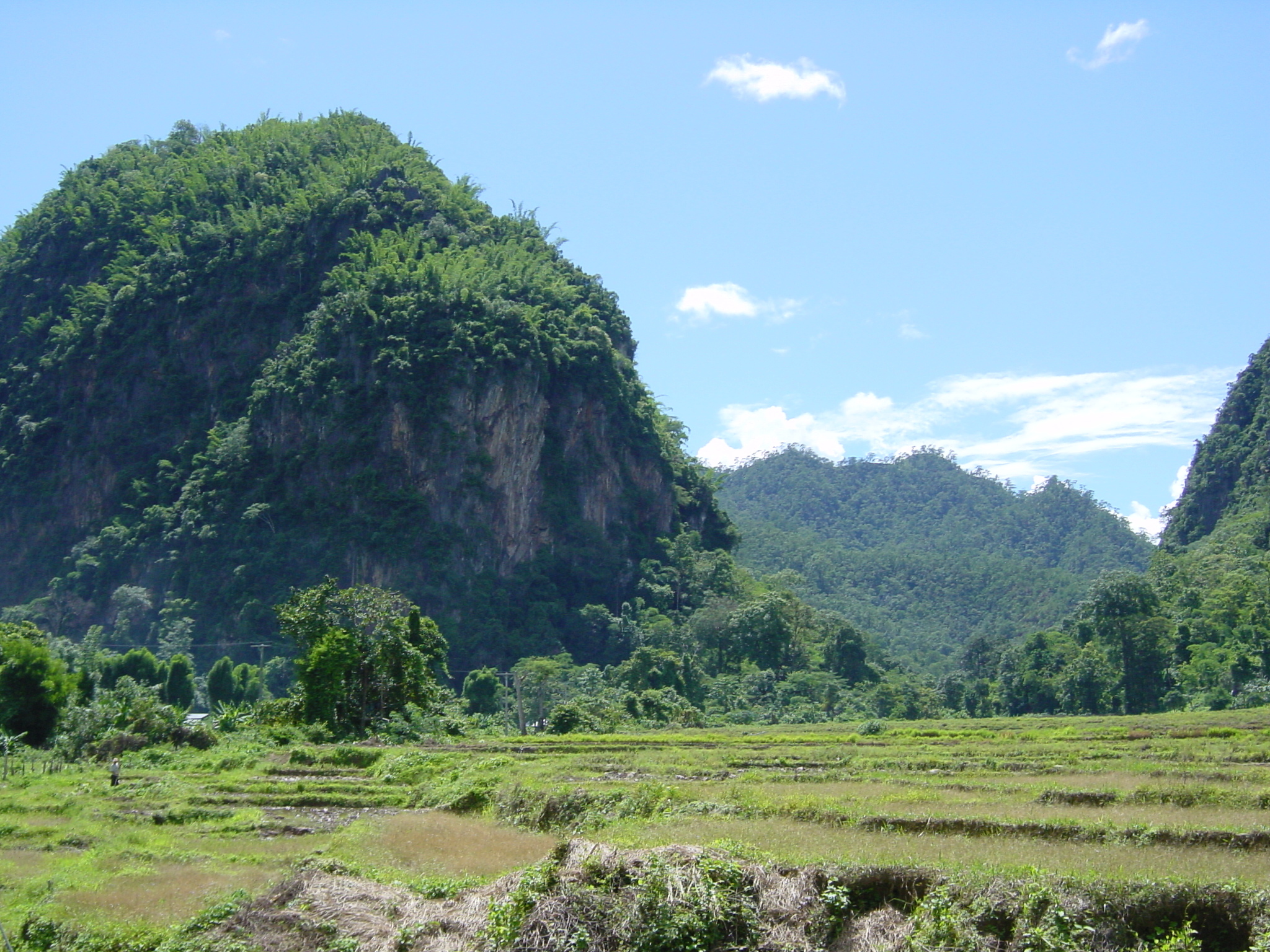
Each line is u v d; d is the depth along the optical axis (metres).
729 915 16.95
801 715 87.38
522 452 135.12
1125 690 90.12
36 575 150.38
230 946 18.53
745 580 150.00
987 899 16.50
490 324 138.25
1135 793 27.38
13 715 54.69
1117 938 15.77
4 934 19.45
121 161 192.12
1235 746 39.22
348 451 130.38
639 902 17.16
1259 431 155.88
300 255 157.75
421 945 18.08
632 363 164.25
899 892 17.56
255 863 25.95
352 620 61.62
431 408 130.50
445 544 125.06
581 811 28.95
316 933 18.88
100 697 64.44
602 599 137.50
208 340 157.62
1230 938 15.82
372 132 186.62
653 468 154.38
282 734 54.34
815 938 16.80
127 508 146.62
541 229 177.62
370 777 41.53
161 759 47.66
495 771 36.62
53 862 26.94
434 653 65.81
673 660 98.56
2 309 179.75
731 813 26.12
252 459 138.12
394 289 141.25
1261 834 20.77
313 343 140.62
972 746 42.97
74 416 159.50
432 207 165.88
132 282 164.50
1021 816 23.53
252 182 175.88
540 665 90.44
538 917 17.39
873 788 29.53
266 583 125.25
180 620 121.94
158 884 23.45
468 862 23.75
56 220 184.12
